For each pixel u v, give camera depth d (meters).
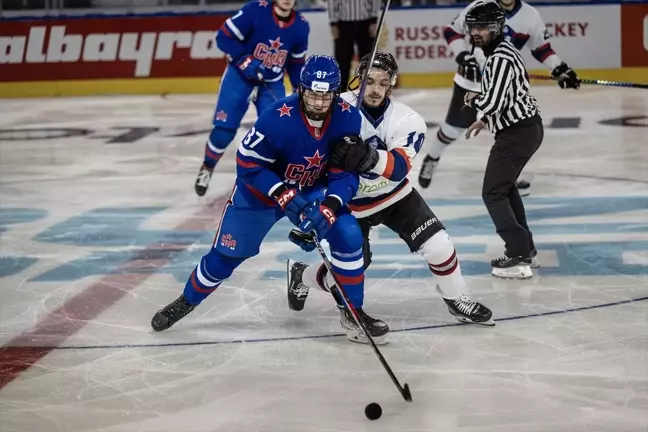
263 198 8.80
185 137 22.59
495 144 11.08
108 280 11.55
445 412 7.56
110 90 30.23
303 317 10.05
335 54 26.69
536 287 10.77
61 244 13.30
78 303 10.70
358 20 26.16
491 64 10.66
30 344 9.43
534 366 8.45
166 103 28.16
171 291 11.07
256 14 15.24
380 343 9.10
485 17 10.59
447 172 17.83
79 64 30.16
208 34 29.62
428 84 28.67
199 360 8.89
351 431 7.28
